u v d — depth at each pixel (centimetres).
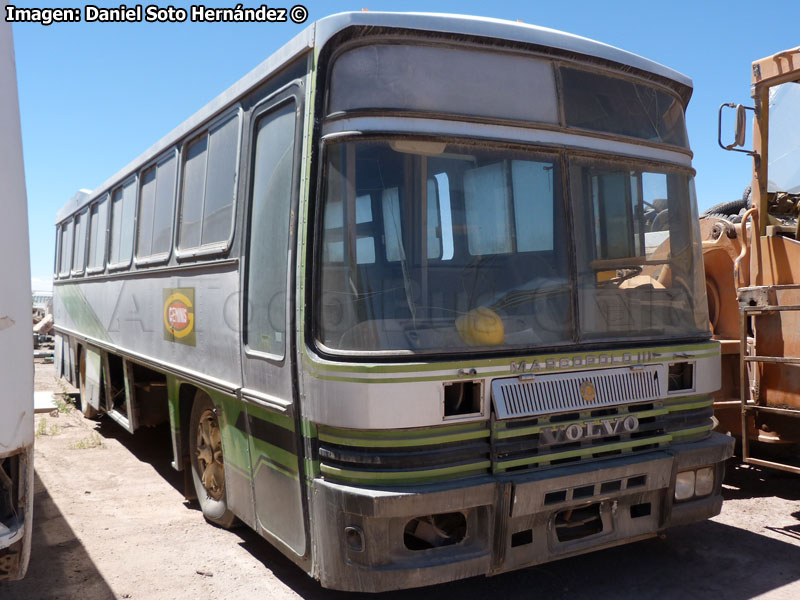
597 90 425
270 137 431
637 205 434
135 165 737
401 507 337
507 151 388
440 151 372
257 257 436
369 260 359
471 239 375
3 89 322
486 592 431
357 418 343
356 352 351
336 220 363
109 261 834
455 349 360
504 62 395
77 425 991
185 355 561
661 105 457
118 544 522
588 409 391
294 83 400
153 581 455
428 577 352
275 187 418
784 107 596
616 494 397
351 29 366
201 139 557
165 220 630
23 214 330
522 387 372
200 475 578
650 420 421
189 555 499
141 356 678
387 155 364
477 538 367
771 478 658
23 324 328
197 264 533
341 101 369
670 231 452
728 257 635
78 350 1052
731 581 441
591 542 398
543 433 376
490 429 365
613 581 444
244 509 464
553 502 375
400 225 363
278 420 405
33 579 461
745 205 803
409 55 373
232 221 477
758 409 550
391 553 350
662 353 424
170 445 870
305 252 371
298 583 451
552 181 400
